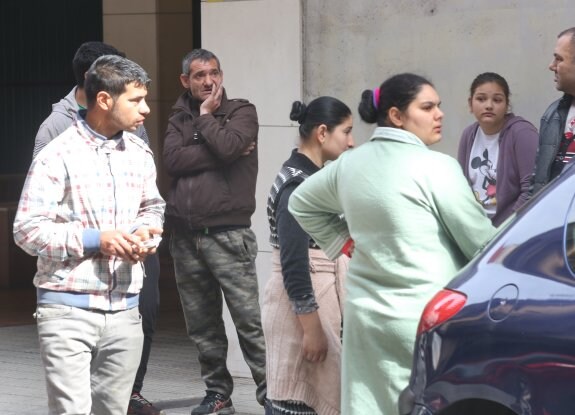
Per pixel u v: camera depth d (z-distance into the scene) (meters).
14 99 24.92
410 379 6.40
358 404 6.56
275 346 7.57
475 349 6.09
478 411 6.20
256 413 10.71
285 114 11.74
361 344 6.58
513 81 10.45
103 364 7.29
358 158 6.62
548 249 6.02
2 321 16.00
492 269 6.19
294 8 11.62
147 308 10.22
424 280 6.39
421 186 6.38
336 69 11.49
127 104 7.20
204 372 10.59
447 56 10.82
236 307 10.26
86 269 7.10
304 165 7.57
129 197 7.29
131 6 21.20
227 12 12.01
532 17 10.30
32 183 7.06
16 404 11.14
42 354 7.16
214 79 10.29
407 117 6.56
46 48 24.44
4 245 18.98
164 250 21.05
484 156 9.98
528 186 9.60
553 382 5.77
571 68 8.70
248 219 10.36
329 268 7.55
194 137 10.33
